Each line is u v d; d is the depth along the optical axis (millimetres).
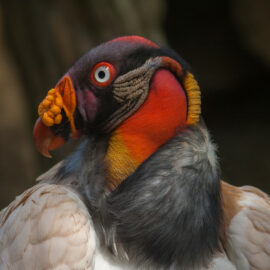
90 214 3939
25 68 11047
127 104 3939
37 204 3822
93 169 3980
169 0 20281
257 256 4227
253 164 17797
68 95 4043
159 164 3820
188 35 20438
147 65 3889
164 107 3895
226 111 20391
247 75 19969
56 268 3609
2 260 3842
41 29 10820
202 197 3873
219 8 20016
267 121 19781
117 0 11477
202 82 20016
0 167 15180
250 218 4348
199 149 3869
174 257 3861
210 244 4031
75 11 10984
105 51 3959
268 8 18344
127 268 3900
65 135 4145
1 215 4422
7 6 10773
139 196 3812
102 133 4059
